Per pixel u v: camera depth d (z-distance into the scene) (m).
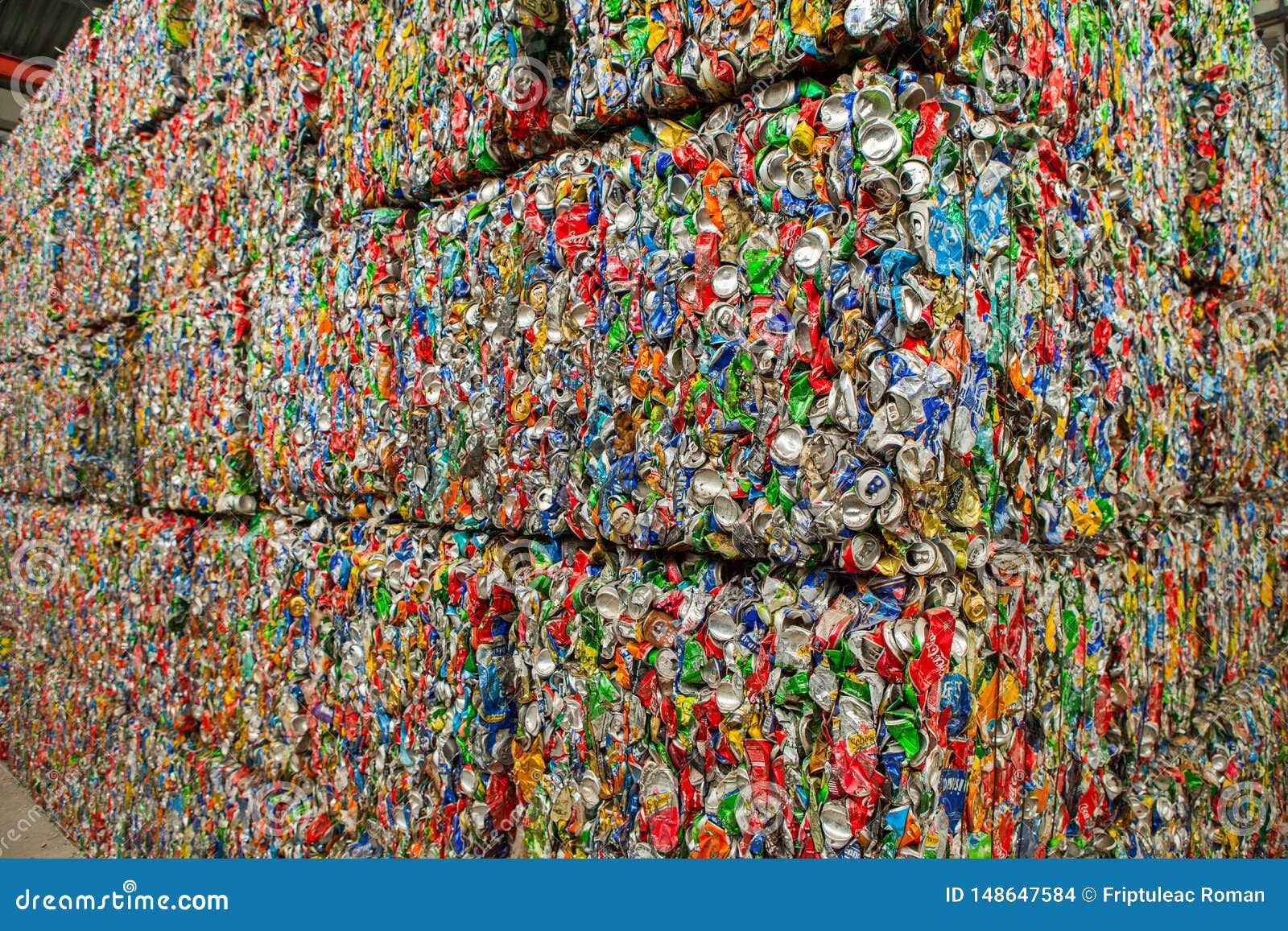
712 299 0.85
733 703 0.83
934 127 0.70
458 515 1.26
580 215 1.03
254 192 1.95
